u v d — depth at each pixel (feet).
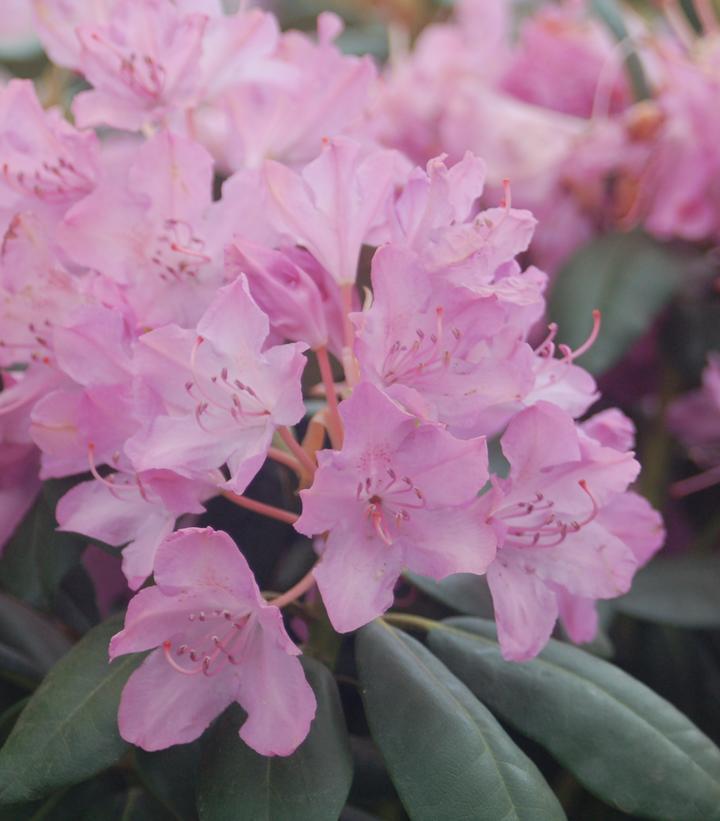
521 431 1.58
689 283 2.32
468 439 1.56
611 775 1.66
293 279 1.60
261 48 1.84
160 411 1.57
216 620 1.55
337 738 1.61
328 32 1.92
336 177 1.61
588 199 2.39
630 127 2.31
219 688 1.55
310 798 1.56
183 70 1.78
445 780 1.57
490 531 1.53
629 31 2.51
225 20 1.83
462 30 2.61
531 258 2.43
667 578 2.15
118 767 1.88
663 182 2.34
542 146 2.36
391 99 2.48
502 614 1.61
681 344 2.34
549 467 1.61
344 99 1.88
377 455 1.51
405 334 1.56
